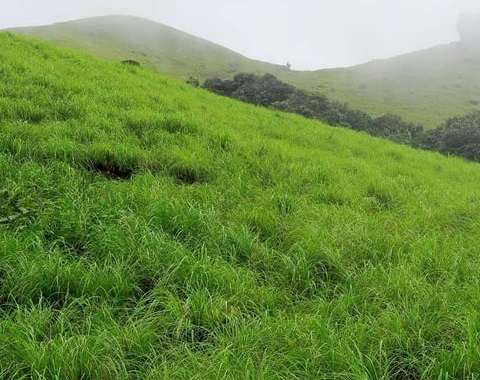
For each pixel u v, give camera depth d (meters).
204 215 7.00
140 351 4.21
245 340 4.36
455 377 4.07
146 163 9.40
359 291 5.59
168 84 21.89
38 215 6.39
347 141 18.22
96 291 5.02
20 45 18.95
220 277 5.37
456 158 24.53
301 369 4.14
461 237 7.78
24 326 4.22
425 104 151.88
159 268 5.59
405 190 11.02
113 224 6.32
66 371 3.74
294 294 5.69
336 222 7.58
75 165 8.59
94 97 13.40
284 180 10.02
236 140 12.24
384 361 4.29
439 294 5.36
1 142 8.60
